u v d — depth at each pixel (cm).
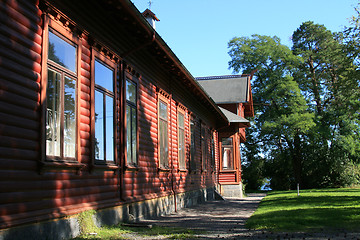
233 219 1091
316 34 4656
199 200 1881
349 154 4116
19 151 523
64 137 652
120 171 888
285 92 3891
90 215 704
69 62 687
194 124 1859
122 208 877
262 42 4191
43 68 588
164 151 1297
